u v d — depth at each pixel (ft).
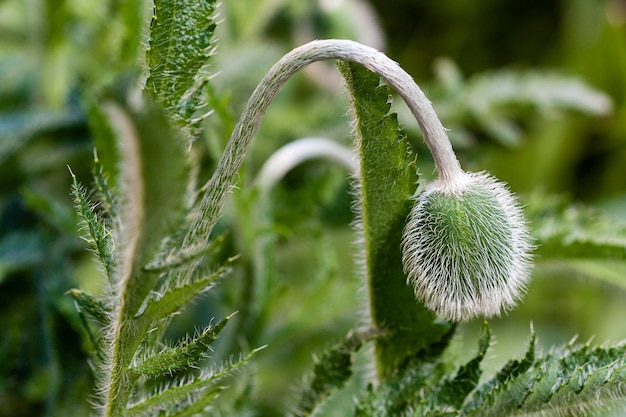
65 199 2.10
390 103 1.53
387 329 1.62
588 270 1.83
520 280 1.56
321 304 1.95
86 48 2.31
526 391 1.57
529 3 3.58
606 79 3.41
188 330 1.98
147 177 1.46
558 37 3.55
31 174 2.07
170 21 1.48
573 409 1.57
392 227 1.57
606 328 2.76
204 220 1.50
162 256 1.49
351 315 1.99
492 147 2.87
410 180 1.55
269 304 1.89
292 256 2.36
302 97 2.55
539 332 2.70
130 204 1.50
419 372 1.63
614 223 1.84
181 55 1.48
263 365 2.00
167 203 1.46
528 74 2.51
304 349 2.10
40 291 1.97
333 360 1.65
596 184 3.33
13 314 1.97
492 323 2.61
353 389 1.85
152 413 1.58
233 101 2.20
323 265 1.99
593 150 3.32
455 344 1.64
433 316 1.61
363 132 1.54
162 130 1.45
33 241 2.00
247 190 1.85
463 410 1.58
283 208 2.05
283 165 1.89
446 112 2.45
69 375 1.80
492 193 1.55
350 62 1.52
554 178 3.25
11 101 2.29
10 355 1.91
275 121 2.36
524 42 3.55
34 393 1.91
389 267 1.59
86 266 2.09
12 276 1.98
